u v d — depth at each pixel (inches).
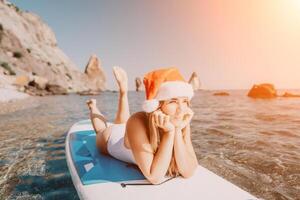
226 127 236.1
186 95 62.9
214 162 125.9
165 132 62.6
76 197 86.4
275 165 120.1
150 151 65.4
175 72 65.3
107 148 91.7
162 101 63.1
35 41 2346.2
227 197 61.8
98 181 71.6
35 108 447.8
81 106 516.7
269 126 242.5
